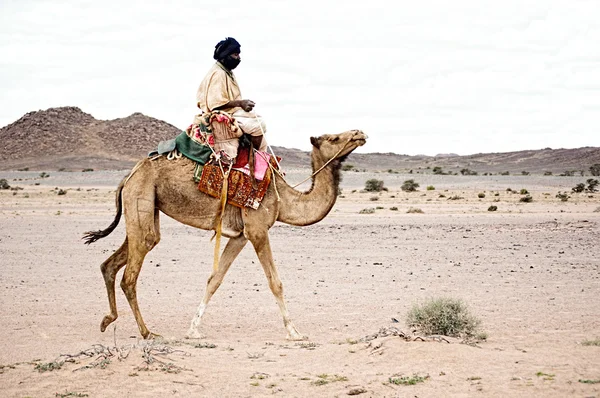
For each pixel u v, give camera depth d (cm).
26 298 1505
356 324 1221
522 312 1302
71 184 11188
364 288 1638
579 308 1345
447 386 789
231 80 1132
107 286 1127
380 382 813
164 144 1123
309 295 1552
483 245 2622
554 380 789
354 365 898
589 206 5384
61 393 779
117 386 805
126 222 1093
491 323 1193
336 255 2330
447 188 9500
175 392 786
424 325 1066
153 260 2220
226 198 1089
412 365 878
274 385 813
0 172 16275
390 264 2086
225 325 1234
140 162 1111
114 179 11956
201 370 876
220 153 1095
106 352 925
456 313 1071
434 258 2228
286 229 3328
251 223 1098
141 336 1126
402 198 6900
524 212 4662
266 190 1107
